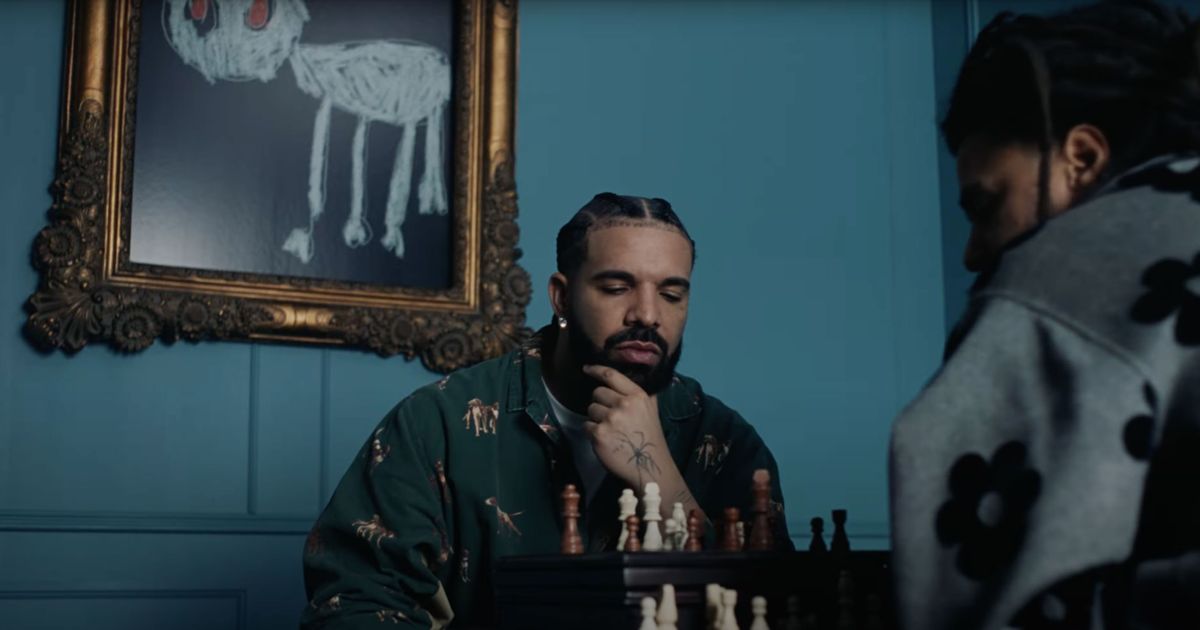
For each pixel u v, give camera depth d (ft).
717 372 12.32
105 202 10.30
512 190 11.64
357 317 10.94
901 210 13.42
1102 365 2.87
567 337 6.69
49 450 10.02
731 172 12.75
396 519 6.36
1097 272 3.02
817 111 13.24
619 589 4.14
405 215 11.46
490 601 6.57
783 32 13.24
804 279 12.85
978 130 3.54
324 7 11.45
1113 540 2.74
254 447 10.66
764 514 5.26
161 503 10.31
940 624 2.93
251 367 10.76
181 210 10.69
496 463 6.69
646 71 12.60
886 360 13.07
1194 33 3.31
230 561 10.46
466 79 11.73
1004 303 3.13
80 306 10.07
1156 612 2.89
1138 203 3.11
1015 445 2.92
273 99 11.14
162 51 10.78
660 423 6.57
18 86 10.31
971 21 13.39
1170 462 2.88
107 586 10.00
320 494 10.84
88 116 10.31
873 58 13.58
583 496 6.68
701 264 12.47
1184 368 2.85
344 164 11.32
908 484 3.03
